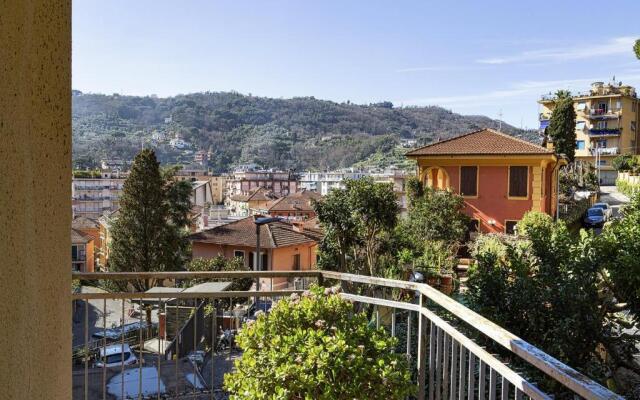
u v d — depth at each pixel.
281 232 35.94
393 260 15.38
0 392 0.98
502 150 24.30
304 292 4.06
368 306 6.07
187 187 39.97
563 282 6.29
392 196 15.69
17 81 1.03
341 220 15.44
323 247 16.52
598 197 49.16
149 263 34.09
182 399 4.57
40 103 1.11
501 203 24.45
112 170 88.44
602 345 7.02
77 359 8.55
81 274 3.95
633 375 6.83
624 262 6.33
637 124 69.19
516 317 6.46
